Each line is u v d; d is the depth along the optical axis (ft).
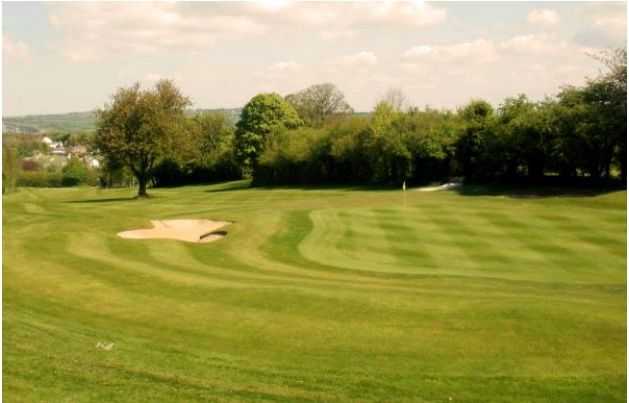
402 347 46.06
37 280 67.77
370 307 55.57
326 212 132.16
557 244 95.30
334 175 303.48
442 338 47.73
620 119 188.34
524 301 55.88
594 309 53.06
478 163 240.32
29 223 112.57
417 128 250.57
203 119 387.96
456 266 82.28
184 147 250.98
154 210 169.48
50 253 83.61
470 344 46.29
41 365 40.22
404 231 107.86
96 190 363.35
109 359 42.34
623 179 198.08
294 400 35.58
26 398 34.65
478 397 36.58
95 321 53.42
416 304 56.03
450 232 106.22
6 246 87.71
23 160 529.86
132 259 83.05
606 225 109.81
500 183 227.61
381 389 37.63
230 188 315.78
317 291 61.11
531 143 211.00
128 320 53.78
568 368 41.22
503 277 74.64
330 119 425.28
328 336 48.78
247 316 54.13
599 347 44.75
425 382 38.91
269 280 69.10
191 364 41.91
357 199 189.26
